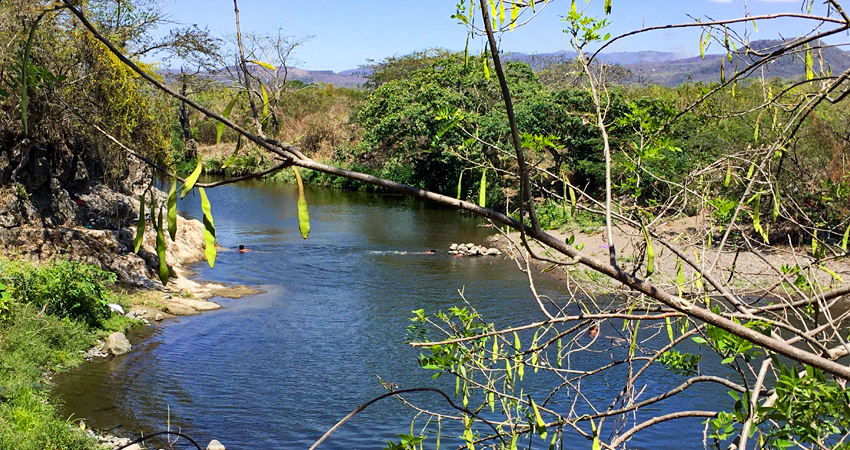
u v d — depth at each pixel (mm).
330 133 51281
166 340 13898
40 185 17328
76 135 17469
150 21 15617
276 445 9523
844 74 2695
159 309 15828
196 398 11055
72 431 9375
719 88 2734
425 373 12172
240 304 17031
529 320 15125
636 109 2953
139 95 16922
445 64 39594
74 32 14969
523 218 1908
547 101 28547
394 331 14812
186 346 13586
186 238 23219
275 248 24766
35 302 13250
